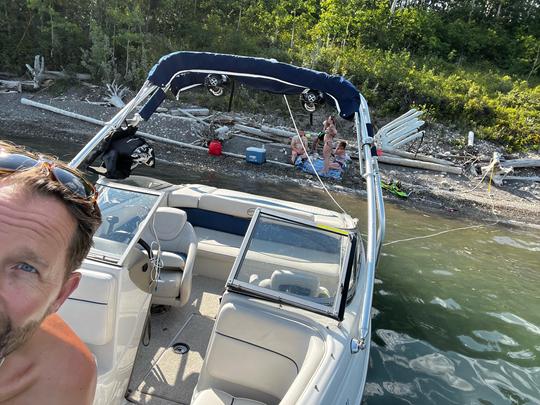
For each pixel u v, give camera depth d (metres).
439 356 4.80
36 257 0.79
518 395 4.30
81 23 20.56
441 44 27.86
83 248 0.90
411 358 4.70
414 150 15.78
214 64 5.02
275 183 11.86
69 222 0.85
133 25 19.72
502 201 12.97
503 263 8.12
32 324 0.83
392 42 25.28
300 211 5.34
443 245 8.74
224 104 17.14
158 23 22.34
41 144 12.60
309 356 2.67
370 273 3.45
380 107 18.59
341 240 3.45
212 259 4.98
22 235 0.78
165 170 11.65
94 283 2.54
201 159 12.99
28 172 0.85
